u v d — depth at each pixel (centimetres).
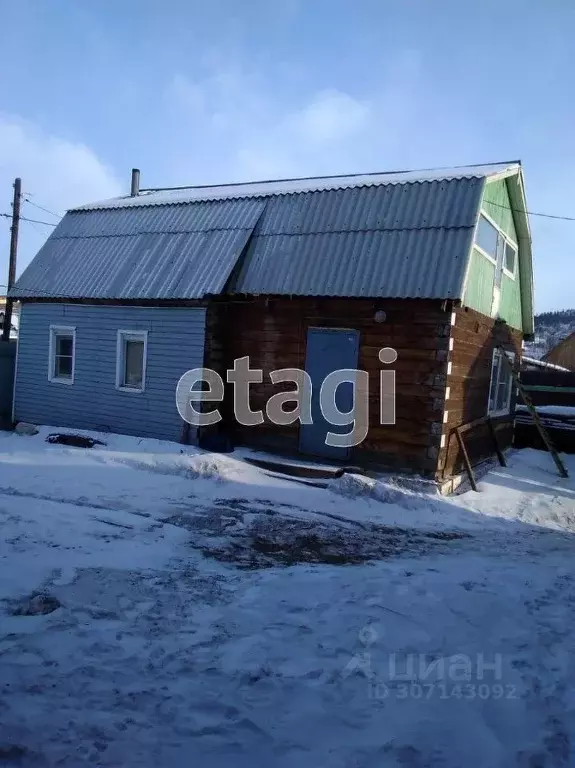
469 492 1066
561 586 598
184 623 460
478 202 1045
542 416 1678
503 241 1361
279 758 309
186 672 387
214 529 757
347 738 329
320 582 571
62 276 1362
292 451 1141
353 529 820
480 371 1260
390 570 625
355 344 1083
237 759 306
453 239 1023
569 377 1812
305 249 1128
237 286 1141
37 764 288
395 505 942
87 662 387
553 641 465
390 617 491
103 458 1069
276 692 369
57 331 1375
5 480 907
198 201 1322
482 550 764
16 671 366
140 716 335
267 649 424
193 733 324
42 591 490
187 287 1166
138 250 1299
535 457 1529
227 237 1209
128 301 1231
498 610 520
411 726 342
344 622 477
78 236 1427
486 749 324
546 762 316
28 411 1424
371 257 1063
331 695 370
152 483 950
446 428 1049
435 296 983
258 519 820
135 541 665
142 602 492
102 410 1295
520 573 633
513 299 1529
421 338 1030
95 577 532
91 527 699
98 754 300
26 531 650
